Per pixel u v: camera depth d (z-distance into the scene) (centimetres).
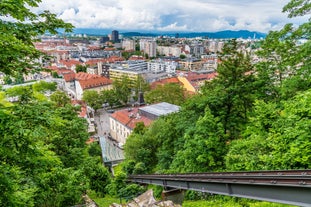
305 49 1585
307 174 730
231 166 1518
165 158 2922
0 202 678
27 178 866
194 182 1316
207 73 12681
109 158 4859
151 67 16212
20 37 753
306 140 1067
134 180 2506
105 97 9556
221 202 1569
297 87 1697
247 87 2145
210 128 1930
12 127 619
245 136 1933
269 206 1244
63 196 1247
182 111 2881
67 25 823
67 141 2045
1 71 742
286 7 1662
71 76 12262
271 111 1580
